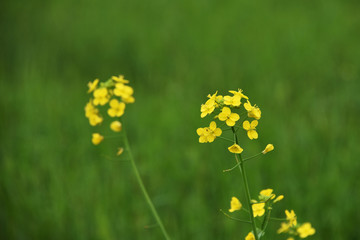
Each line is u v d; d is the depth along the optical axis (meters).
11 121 0.97
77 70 1.29
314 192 0.72
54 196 0.73
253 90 1.09
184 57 1.35
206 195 0.76
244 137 0.87
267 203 0.53
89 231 0.71
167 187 0.76
